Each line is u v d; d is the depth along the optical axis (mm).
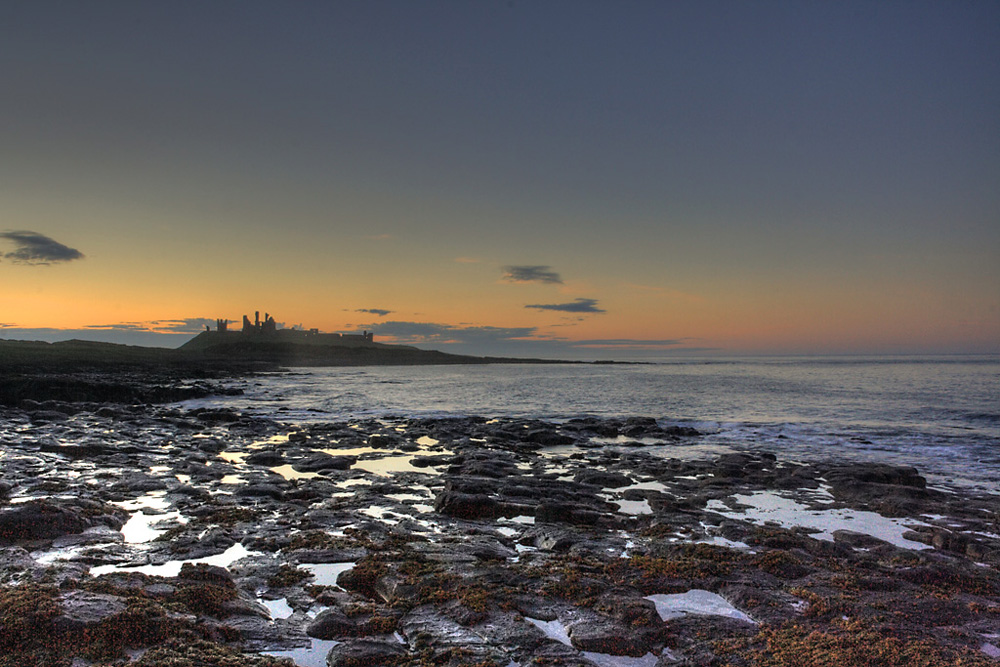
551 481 16703
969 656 6469
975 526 12664
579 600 7844
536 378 98125
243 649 6531
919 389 61625
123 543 10273
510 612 7469
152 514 12531
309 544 10195
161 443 23047
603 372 130875
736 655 6543
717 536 11625
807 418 36062
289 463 19719
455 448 23406
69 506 11648
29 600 6586
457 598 7777
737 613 7684
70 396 41031
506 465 19344
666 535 11586
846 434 28828
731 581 8594
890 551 10734
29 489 14180
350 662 6254
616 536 11430
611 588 8195
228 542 10391
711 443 26344
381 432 27375
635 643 6688
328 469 18453
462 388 69125
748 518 13375
